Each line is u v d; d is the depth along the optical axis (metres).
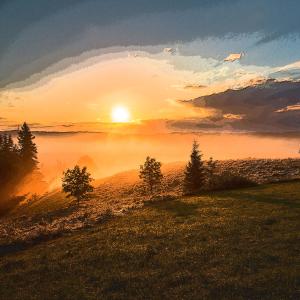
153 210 42.12
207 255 25.59
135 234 32.22
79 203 85.56
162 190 89.44
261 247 26.23
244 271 22.44
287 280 20.80
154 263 24.97
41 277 24.22
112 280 22.77
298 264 22.88
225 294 19.83
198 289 20.61
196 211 39.41
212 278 21.86
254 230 30.44
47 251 29.50
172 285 21.48
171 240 29.70
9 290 22.70
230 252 25.75
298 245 26.17
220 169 97.94
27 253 29.62
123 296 20.61
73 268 25.25
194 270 23.25
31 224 50.16
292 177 69.31
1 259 28.77
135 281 22.38
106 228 35.22
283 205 38.91
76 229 36.22
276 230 30.08
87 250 28.70
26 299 21.25
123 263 25.36
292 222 32.00
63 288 22.23
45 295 21.52
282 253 24.80
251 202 41.75
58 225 39.62
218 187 58.88
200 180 74.56
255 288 20.20
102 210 49.72
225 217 35.44
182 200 47.75
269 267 22.80
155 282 22.03
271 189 50.88
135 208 45.62
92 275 23.78
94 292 21.31
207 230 31.55
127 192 93.81
